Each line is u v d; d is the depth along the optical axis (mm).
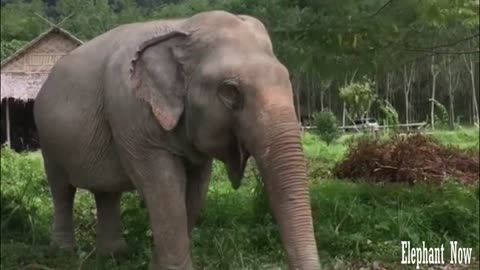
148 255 6312
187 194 5453
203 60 4590
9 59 10508
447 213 7723
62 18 6934
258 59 4387
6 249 6559
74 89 5668
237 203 8445
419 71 41125
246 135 4242
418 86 44719
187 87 4680
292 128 4109
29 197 8828
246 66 4328
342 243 6938
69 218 6625
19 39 9234
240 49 4480
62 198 6523
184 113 4750
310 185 10617
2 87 13008
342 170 12797
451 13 9102
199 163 5090
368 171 12148
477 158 13305
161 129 4898
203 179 5484
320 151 18328
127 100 5012
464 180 11719
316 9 7840
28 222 7547
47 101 5945
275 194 4070
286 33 7797
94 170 5602
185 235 5031
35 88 10539
